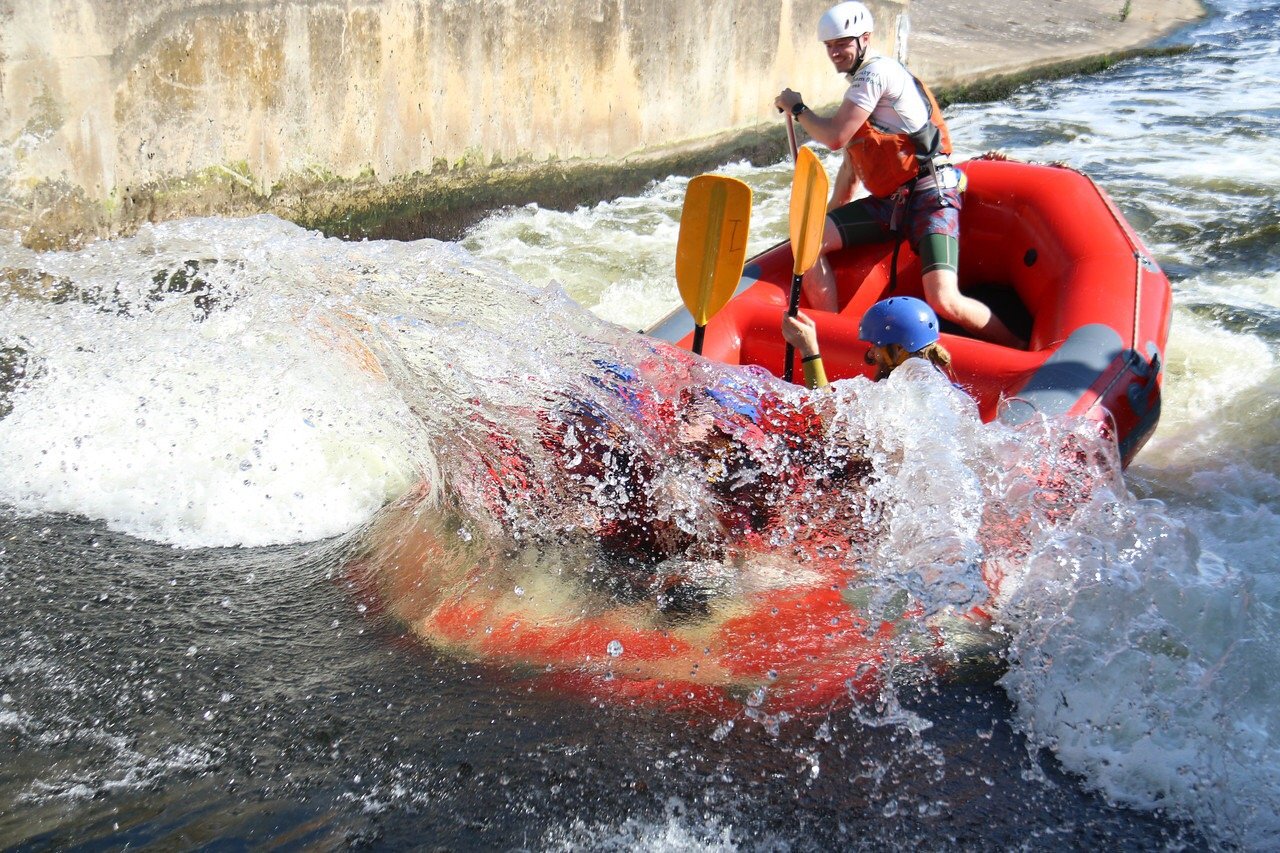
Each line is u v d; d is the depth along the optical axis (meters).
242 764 2.42
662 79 8.67
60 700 2.63
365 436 3.79
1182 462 4.17
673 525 3.14
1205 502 3.83
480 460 3.25
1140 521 3.12
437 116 7.14
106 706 2.61
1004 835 2.29
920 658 2.76
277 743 2.49
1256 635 2.81
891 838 2.28
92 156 5.56
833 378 4.02
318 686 2.70
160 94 5.76
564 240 7.39
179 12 5.72
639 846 2.24
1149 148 9.28
